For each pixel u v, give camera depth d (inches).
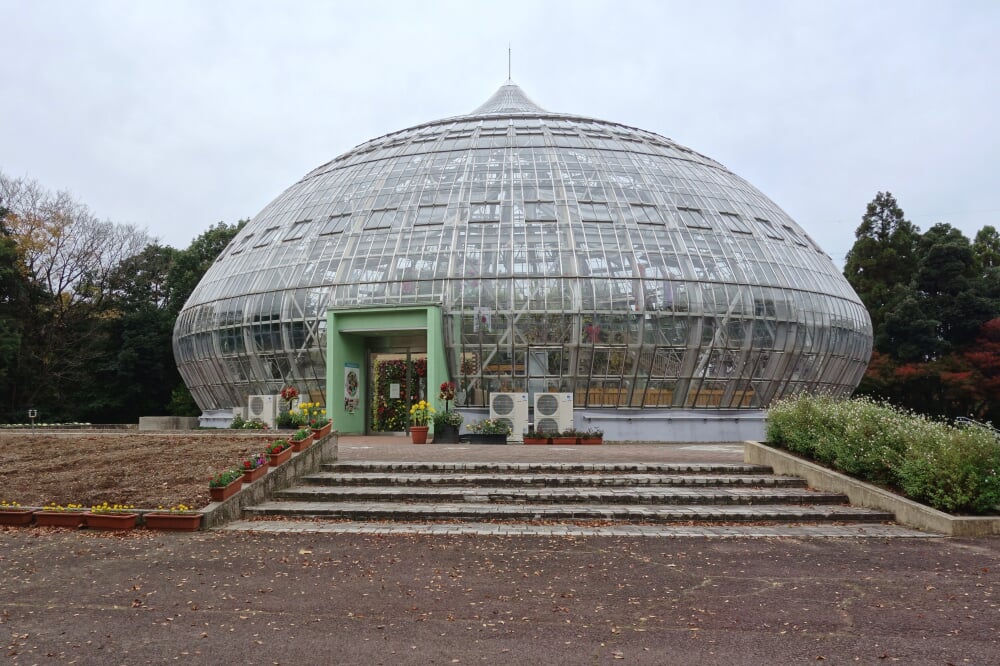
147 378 2321.6
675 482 745.6
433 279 1321.4
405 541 550.6
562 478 740.7
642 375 1312.7
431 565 473.1
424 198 1459.2
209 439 915.4
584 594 402.3
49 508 631.2
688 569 462.3
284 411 1270.9
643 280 1317.7
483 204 1416.1
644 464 805.9
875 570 462.0
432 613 366.3
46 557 501.0
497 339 1293.1
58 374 2112.5
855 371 1600.6
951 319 2186.3
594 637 328.8
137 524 604.1
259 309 1429.6
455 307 1301.7
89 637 330.3
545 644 319.3
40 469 794.8
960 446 638.5
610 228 1379.2
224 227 2741.1
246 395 1481.3
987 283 2250.2
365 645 318.0
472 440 1198.9
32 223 2082.9
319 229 1489.9
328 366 1326.3
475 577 441.4
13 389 2084.2
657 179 1535.4
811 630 339.0
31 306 2102.6
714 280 1357.0
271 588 416.2
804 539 561.9
